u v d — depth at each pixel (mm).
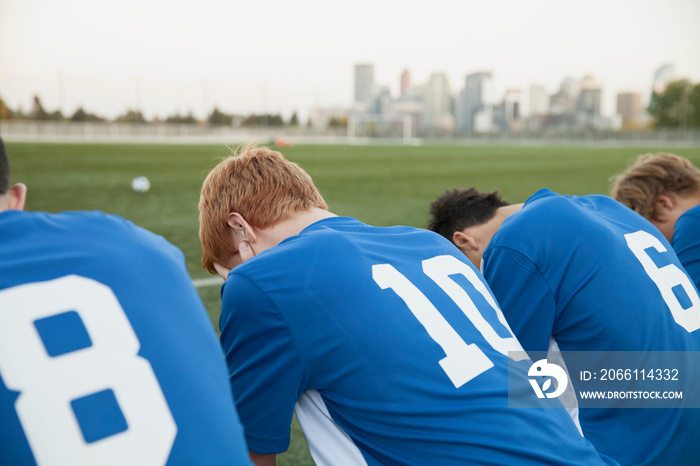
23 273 738
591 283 1309
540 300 1342
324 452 1053
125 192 8820
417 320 1004
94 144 27062
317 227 1170
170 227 5902
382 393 965
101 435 677
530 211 1409
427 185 10867
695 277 1753
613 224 1434
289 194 1260
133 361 725
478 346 1031
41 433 654
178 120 49281
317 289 991
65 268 755
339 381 993
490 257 1423
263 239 1247
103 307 740
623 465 1265
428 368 969
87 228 817
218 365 813
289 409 1053
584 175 13758
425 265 1130
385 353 965
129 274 783
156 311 775
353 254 1050
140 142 33344
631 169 2004
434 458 948
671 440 1268
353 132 47812
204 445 734
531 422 986
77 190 8930
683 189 1901
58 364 687
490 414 953
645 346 1283
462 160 19344
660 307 1314
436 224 1723
